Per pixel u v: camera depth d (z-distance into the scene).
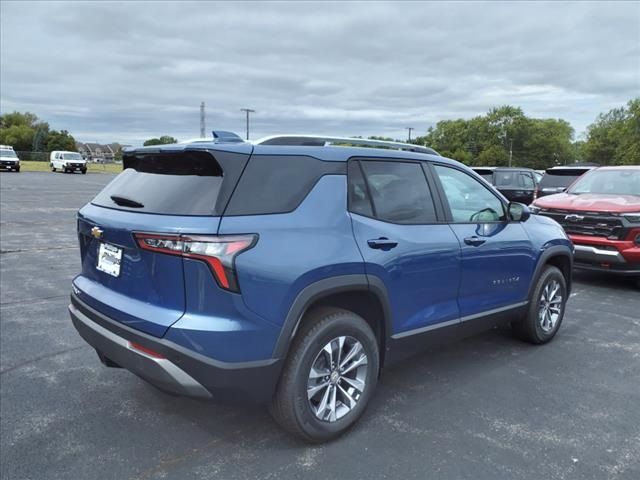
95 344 3.01
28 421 3.24
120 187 3.15
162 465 2.79
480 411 3.45
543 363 4.33
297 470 2.76
